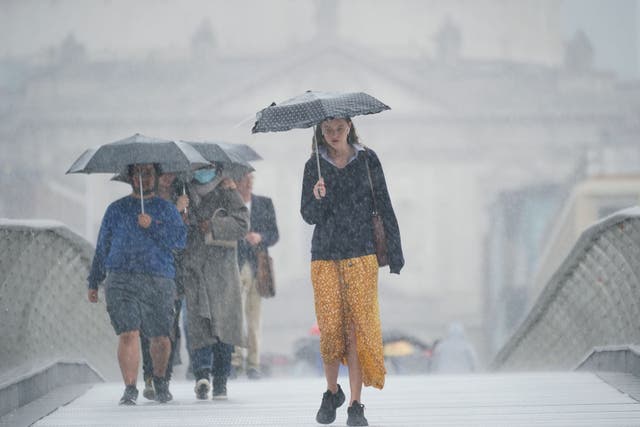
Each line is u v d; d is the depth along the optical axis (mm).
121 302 21359
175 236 21578
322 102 17078
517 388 23172
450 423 17016
